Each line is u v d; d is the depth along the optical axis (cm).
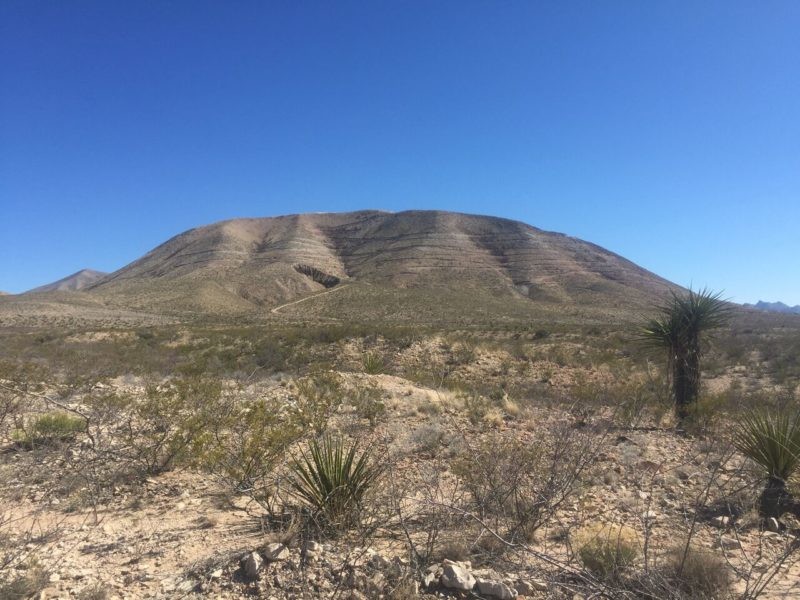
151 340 3619
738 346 2880
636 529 485
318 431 785
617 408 1144
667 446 872
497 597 366
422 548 439
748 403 1198
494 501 511
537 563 412
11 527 521
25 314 8231
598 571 392
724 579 376
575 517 515
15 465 708
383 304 10950
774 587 381
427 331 3303
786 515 535
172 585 391
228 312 10956
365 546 439
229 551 439
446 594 370
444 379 1784
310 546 432
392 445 802
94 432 851
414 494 547
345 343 2805
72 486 630
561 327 4381
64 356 2648
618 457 759
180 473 699
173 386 1131
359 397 1166
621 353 2534
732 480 616
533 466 578
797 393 1656
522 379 2061
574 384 1725
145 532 508
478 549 429
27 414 943
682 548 407
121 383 1628
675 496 597
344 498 488
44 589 390
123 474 669
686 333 1173
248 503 560
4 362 1204
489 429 968
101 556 451
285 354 2619
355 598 362
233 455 611
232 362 2472
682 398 1149
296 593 372
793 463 582
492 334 3616
